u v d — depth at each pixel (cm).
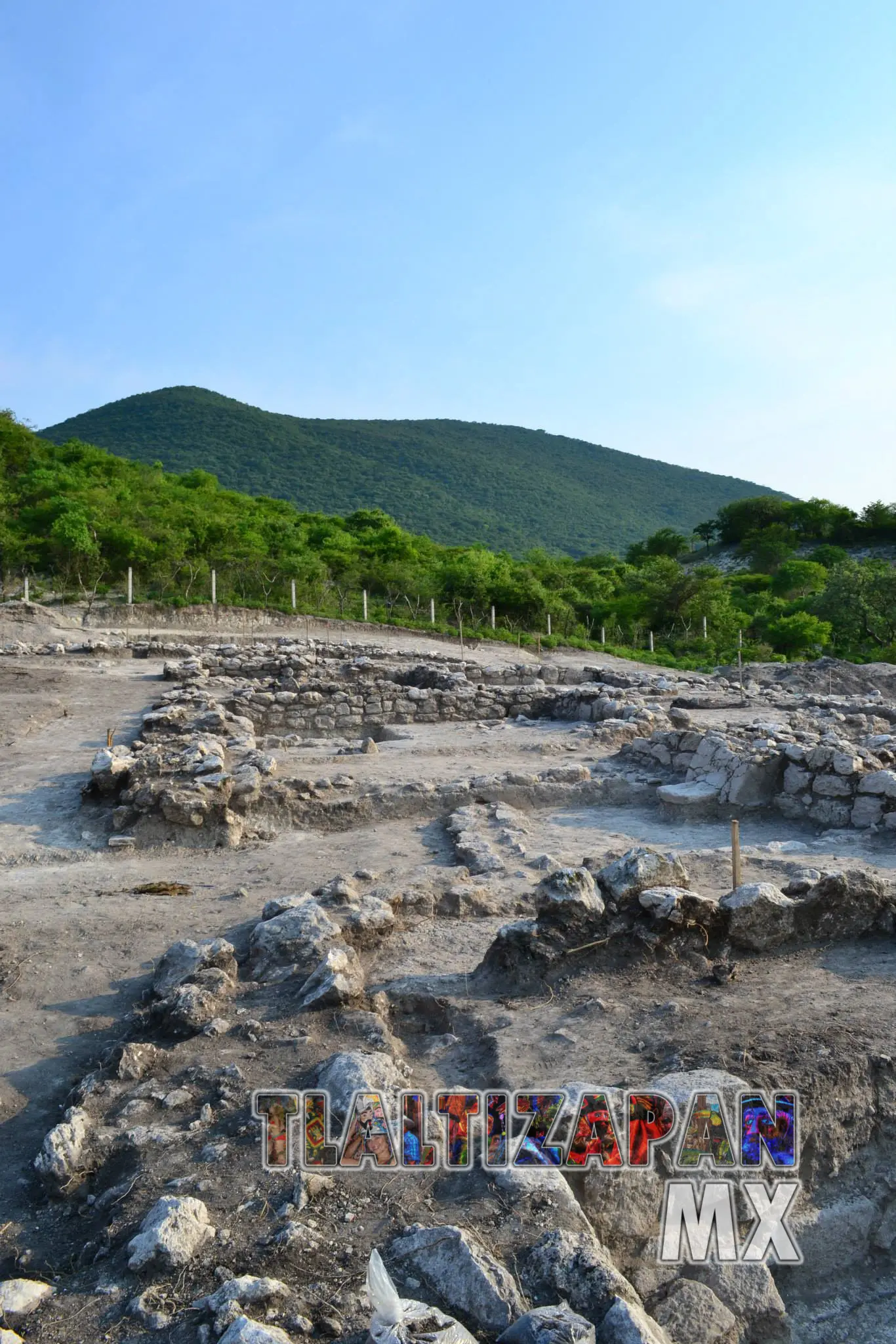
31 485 5000
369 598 4791
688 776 1330
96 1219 434
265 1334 331
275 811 1193
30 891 938
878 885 738
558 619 4850
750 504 11069
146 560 3925
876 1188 520
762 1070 518
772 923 698
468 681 2288
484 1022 611
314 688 1986
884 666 3541
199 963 680
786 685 3291
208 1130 488
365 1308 361
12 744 1628
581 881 685
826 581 6369
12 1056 612
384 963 732
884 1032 571
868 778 1162
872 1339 464
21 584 3709
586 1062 545
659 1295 433
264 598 4091
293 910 748
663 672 3575
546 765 1467
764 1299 454
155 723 1587
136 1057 557
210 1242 398
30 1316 366
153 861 1052
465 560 5678
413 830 1170
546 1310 349
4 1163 498
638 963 673
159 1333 352
